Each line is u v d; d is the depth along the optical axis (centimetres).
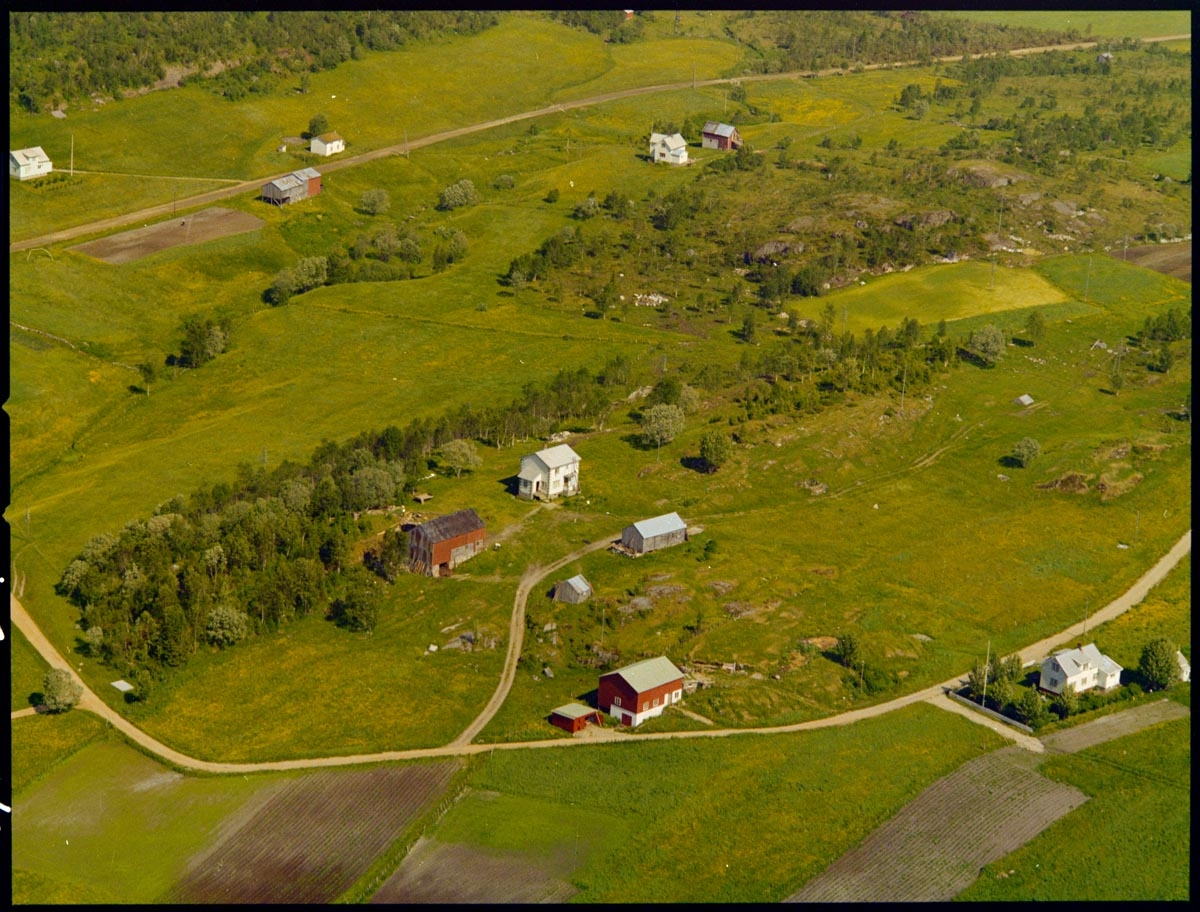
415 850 16625
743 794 17638
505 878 16100
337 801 17550
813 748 18662
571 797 17550
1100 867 16312
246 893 15888
